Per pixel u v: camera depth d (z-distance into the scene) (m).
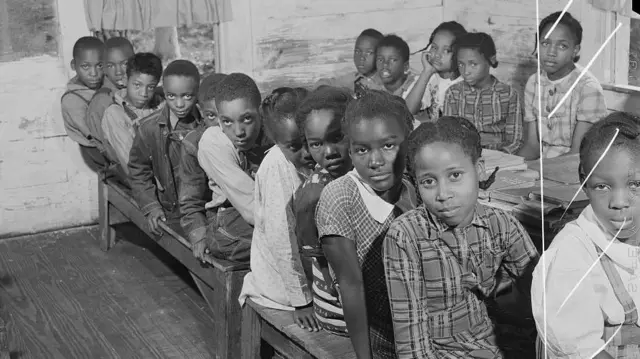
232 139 3.67
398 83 5.79
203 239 3.88
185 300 4.64
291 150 3.23
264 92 6.30
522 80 5.86
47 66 5.72
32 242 5.75
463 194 2.32
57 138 5.84
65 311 4.55
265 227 3.27
